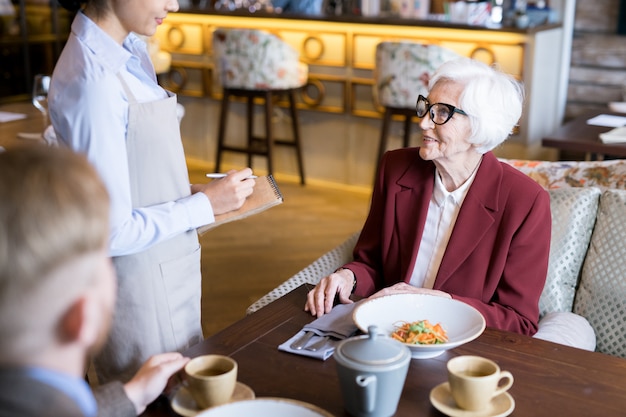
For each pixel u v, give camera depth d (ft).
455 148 6.10
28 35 21.40
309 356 4.72
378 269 6.74
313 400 4.22
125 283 5.28
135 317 5.35
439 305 5.23
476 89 5.94
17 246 2.20
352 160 17.30
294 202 16.56
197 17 18.25
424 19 16.10
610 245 6.63
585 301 6.72
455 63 6.14
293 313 5.43
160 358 4.15
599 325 6.64
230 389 3.97
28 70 21.54
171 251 5.44
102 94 4.84
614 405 4.19
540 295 6.22
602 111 12.54
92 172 2.41
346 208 16.21
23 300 2.23
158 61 17.07
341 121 17.17
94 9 5.01
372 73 16.29
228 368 4.11
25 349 2.29
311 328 5.07
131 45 5.50
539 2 15.89
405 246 6.49
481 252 6.17
